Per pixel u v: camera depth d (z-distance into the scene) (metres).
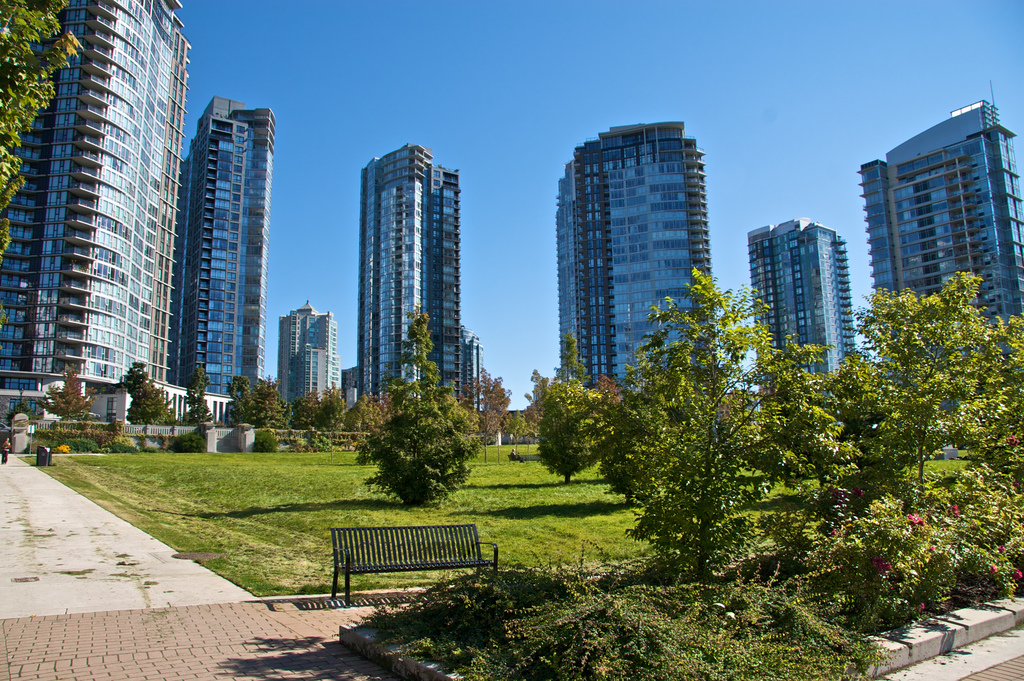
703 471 6.89
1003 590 7.25
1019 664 5.58
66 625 6.56
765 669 4.57
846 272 179.62
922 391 8.66
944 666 5.53
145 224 106.88
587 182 140.62
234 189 153.62
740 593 5.82
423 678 4.94
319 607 7.70
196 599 7.84
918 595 6.49
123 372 99.12
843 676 4.82
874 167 133.25
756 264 188.62
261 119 159.62
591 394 8.07
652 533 7.36
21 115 6.55
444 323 161.75
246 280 152.50
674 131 134.00
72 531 13.12
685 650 4.66
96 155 95.31
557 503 19.81
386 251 157.50
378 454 19.69
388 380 20.55
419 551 8.65
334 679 5.15
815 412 7.05
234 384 101.81
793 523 7.82
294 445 65.81
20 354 88.56
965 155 122.50
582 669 4.47
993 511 7.84
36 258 90.38
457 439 20.14
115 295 97.12
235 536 13.16
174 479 28.58
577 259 144.75
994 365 9.95
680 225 126.38
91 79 95.50
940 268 123.56
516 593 6.08
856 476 7.93
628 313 125.50
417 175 159.38
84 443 50.75
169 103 123.00
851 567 6.34
